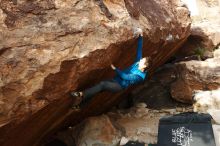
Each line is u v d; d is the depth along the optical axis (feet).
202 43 33.99
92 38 15.96
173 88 30.19
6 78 13.61
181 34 27.37
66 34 15.10
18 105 14.15
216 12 40.60
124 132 24.00
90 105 21.62
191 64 30.09
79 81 16.38
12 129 14.99
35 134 18.47
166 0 27.14
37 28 14.44
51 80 14.82
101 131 23.18
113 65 18.74
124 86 17.46
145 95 30.78
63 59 14.89
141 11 21.06
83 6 16.11
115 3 18.29
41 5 14.90
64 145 23.30
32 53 14.19
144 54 22.86
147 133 23.71
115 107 28.84
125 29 17.60
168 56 30.55
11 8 14.14
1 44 13.50
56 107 16.71
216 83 28.45
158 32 22.22
